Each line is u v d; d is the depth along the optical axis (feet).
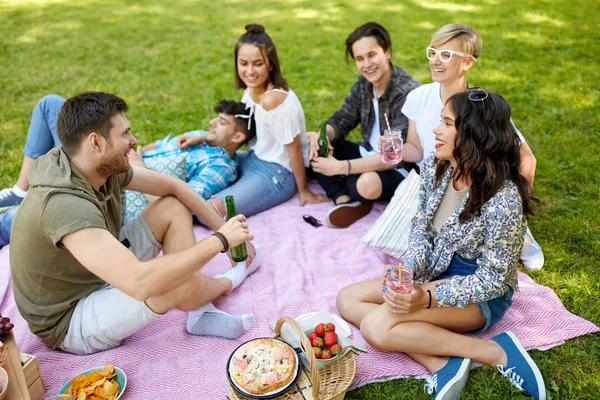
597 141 16.26
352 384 8.44
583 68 21.99
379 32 12.30
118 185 8.82
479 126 7.70
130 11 33.91
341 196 13.11
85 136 7.56
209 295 9.50
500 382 8.11
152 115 19.48
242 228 8.03
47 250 7.75
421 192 9.21
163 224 9.52
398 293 8.09
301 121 13.30
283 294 10.50
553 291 10.39
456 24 10.83
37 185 7.55
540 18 29.12
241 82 13.74
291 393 7.59
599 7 30.35
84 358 8.80
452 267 8.87
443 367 8.31
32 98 20.89
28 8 34.45
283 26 30.37
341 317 9.78
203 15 33.01
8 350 7.67
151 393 8.28
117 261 7.24
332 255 11.76
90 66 24.39
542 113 18.42
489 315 8.64
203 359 8.95
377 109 13.32
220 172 13.19
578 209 13.05
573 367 8.70
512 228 7.95
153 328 9.59
